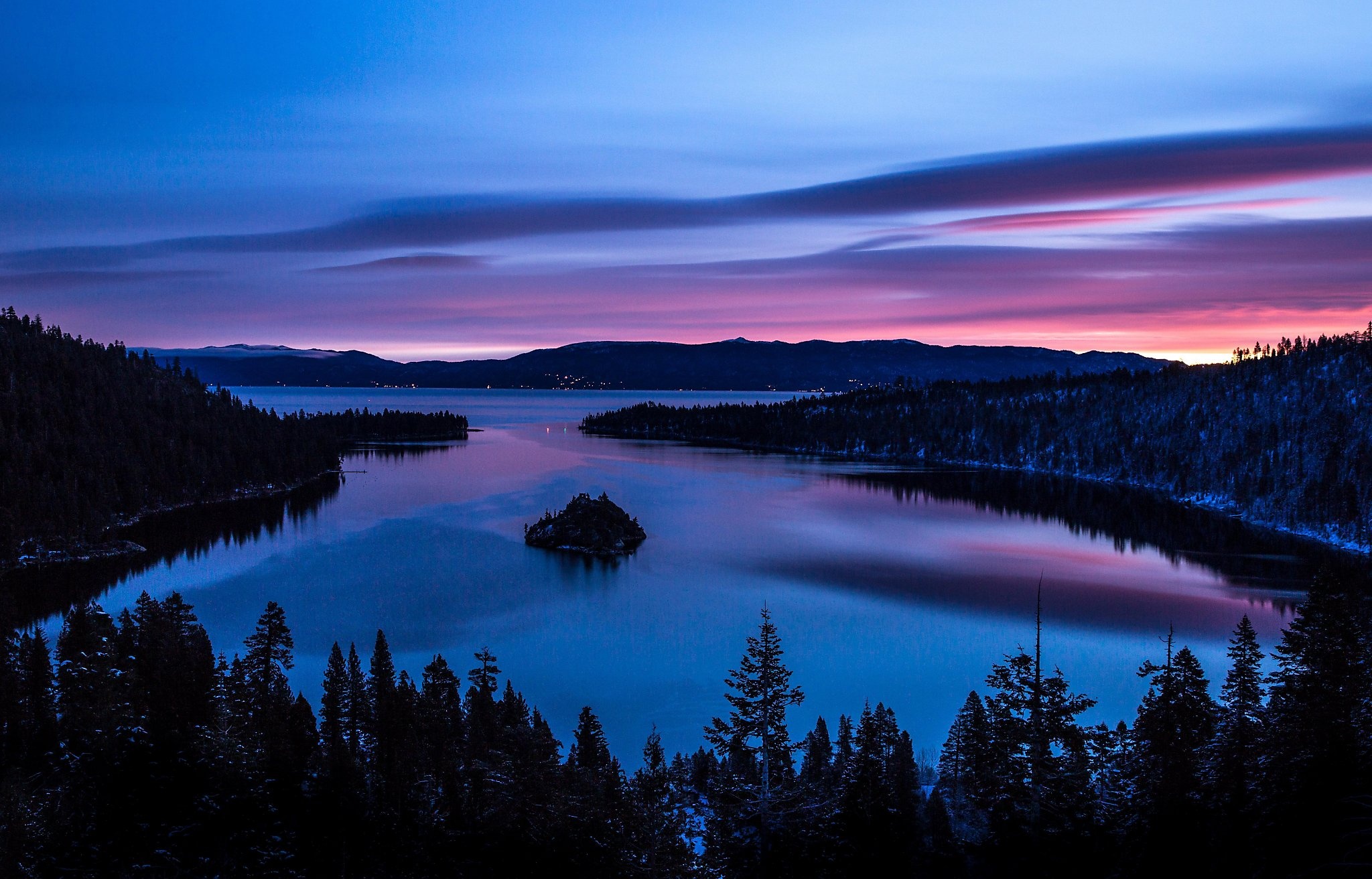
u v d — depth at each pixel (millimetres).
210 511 196250
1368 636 56219
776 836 43531
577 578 131500
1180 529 187000
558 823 44312
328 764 49969
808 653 95500
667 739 72250
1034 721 48031
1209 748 45844
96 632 62906
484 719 58219
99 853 43969
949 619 109625
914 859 45656
